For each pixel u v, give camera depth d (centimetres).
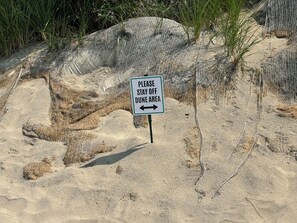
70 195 512
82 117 607
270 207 471
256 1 720
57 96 641
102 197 505
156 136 560
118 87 637
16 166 557
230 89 594
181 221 469
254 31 666
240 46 628
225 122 562
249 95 587
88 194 510
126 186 511
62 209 499
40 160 562
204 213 474
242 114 568
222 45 644
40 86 664
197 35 652
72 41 718
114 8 727
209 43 650
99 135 576
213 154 530
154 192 501
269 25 668
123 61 668
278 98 584
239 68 611
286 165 511
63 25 735
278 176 499
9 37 728
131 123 584
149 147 546
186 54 641
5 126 614
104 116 603
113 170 531
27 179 541
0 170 554
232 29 635
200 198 489
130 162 534
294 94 585
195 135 552
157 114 587
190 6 704
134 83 530
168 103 596
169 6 723
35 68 691
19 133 602
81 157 556
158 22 688
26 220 491
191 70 620
